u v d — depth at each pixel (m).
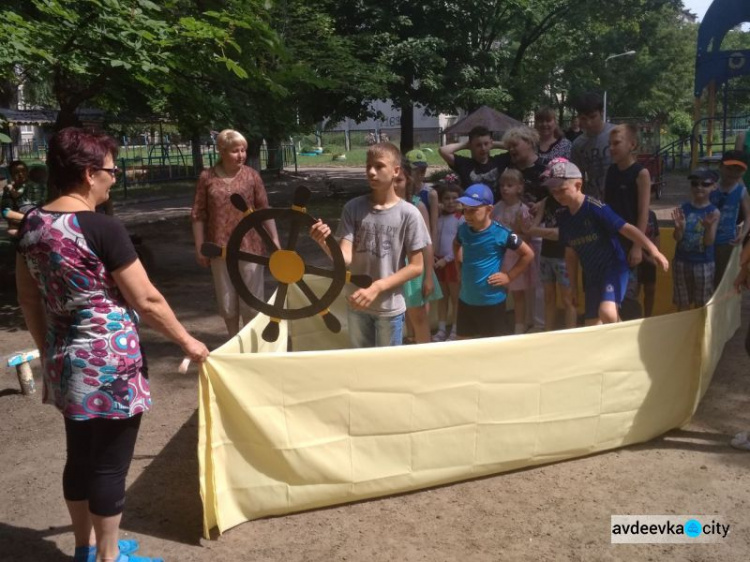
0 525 3.61
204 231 5.62
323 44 13.52
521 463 3.98
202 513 3.63
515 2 23.75
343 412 3.59
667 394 4.38
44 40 6.80
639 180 5.22
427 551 3.29
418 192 6.52
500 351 3.81
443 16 21.89
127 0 7.14
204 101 8.25
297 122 9.68
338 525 3.52
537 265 6.29
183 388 5.59
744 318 7.09
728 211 6.29
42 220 2.74
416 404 3.69
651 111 45.28
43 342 3.06
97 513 2.90
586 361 4.03
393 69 21.02
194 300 8.70
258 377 3.44
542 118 6.33
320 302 3.86
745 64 19.55
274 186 27.28
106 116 10.91
